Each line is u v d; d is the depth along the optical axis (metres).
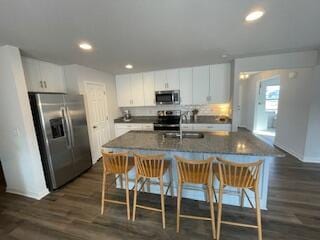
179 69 4.14
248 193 2.16
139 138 2.66
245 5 1.42
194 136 2.73
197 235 1.76
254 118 6.20
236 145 2.09
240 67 3.30
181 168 1.82
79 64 3.41
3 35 1.84
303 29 1.94
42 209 2.27
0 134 2.51
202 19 1.65
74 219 2.06
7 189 2.71
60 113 2.79
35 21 1.57
